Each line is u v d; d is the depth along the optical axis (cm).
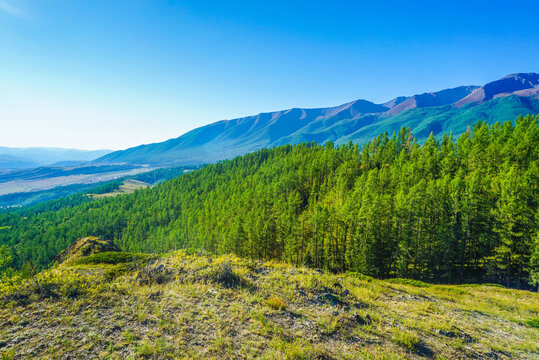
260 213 7625
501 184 4566
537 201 4147
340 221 5672
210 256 2083
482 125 7981
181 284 1398
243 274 1645
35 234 14675
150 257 2589
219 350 813
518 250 4069
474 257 4991
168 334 882
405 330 1152
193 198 15350
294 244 6006
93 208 18688
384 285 2320
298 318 1136
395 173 7275
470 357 999
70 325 885
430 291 2467
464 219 4750
